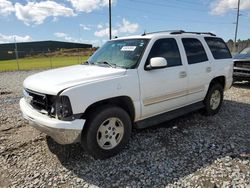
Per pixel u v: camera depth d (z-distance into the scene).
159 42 4.33
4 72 18.36
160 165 3.47
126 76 3.73
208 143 4.17
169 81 4.34
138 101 3.91
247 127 4.93
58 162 3.62
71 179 3.19
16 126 5.13
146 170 3.35
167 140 4.30
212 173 3.25
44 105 3.38
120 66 4.01
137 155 3.77
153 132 4.66
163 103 4.35
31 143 4.26
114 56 4.36
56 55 49.34
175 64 4.53
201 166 3.43
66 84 3.30
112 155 3.71
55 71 4.16
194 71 4.85
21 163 3.61
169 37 4.57
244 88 9.16
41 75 3.96
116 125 3.73
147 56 4.05
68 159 3.69
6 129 4.96
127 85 3.71
